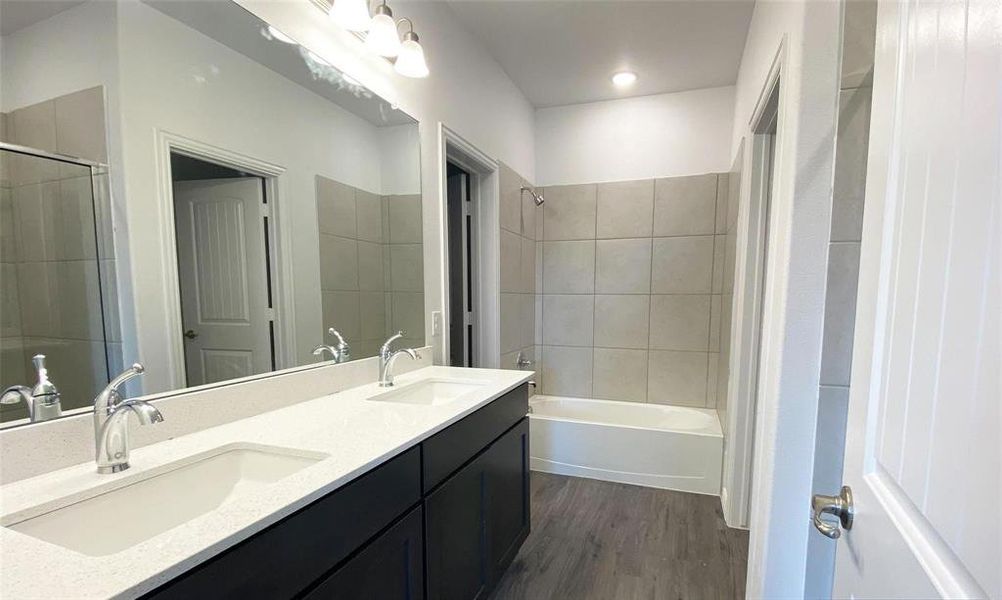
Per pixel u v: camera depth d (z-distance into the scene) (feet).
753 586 4.62
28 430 2.80
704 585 6.07
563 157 11.40
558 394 11.78
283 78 4.74
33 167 2.90
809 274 3.80
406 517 3.71
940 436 1.55
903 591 1.71
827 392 3.82
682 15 7.30
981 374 1.33
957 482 1.43
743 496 7.48
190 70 3.86
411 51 5.53
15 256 2.82
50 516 2.49
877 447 2.07
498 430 5.57
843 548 2.34
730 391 7.91
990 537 1.27
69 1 3.07
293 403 4.78
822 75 3.67
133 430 3.33
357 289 5.83
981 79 1.37
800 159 3.76
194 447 3.39
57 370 3.00
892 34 2.06
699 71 9.36
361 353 5.94
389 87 6.13
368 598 3.26
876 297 2.13
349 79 5.51
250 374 4.45
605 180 11.10
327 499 2.86
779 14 4.76
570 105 11.25
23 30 2.85
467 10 7.29
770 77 5.21
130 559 2.01
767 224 7.09
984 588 1.28
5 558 2.01
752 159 7.07
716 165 10.23
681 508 8.20
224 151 4.17
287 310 4.89
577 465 9.62
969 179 1.42
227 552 2.24
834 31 3.62
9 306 2.79
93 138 3.22
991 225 1.30
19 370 2.83
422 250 6.85
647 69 9.28
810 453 3.89
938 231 1.61
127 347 3.42
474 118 8.23
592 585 6.07
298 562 2.66
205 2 3.96
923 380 1.68
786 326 3.88
